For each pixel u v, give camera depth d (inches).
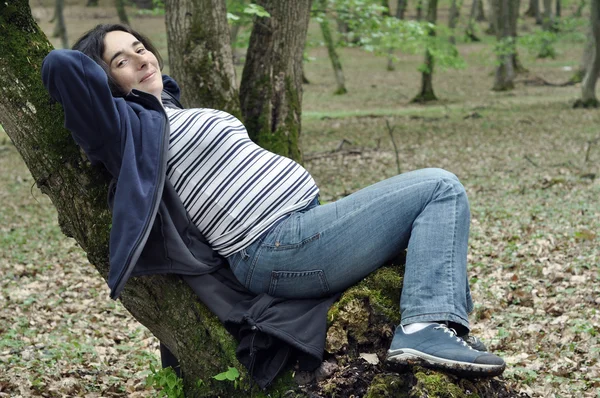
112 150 105.2
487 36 1711.4
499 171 565.0
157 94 118.3
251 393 105.3
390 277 107.7
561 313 234.4
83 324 270.2
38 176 114.2
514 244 331.3
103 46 116.6
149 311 115.5
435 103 1049.5
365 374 103.3
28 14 116.3
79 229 114.4
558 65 1418.6
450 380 98.4
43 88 112.5
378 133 794.8
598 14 880.3
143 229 100.4
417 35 622.8
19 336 247.9
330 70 1429.6
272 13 310.8
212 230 109.3
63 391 188.1
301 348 101.3
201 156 109.0
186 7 277.9
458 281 100.9
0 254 399.2
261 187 108.5
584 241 324.5
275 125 315.6
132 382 199.9
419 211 104.9
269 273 106.7
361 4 511.5
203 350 109.6
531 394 168.4
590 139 691.4
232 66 288.0
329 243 104.6
